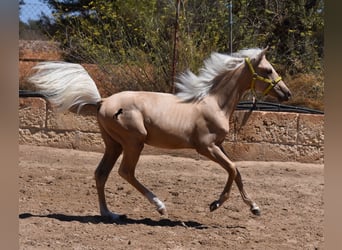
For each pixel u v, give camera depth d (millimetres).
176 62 11734
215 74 6887
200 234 6379
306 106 13094
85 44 12352
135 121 6605
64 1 15188
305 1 14258
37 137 11414
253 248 5879
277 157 11180
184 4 12359
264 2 14141
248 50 7047
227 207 7820
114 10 12750
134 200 8070
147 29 12219
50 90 6676
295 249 5910
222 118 6797
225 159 6727
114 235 6125
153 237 6148
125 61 12195
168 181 9375
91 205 7629
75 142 11352
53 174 9484
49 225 6367
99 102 6793
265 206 7969
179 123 6672
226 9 12680
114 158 6965
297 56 13633
